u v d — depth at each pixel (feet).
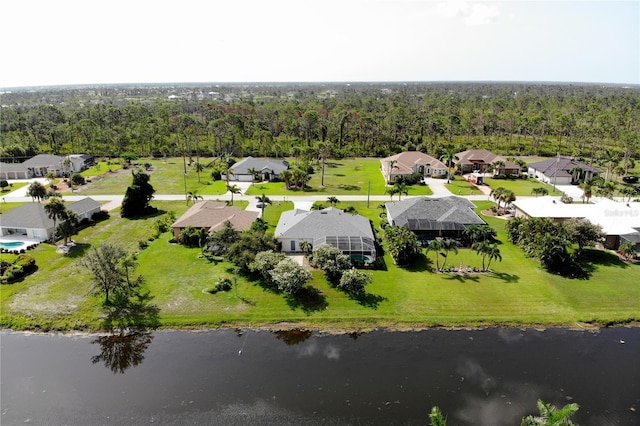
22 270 176.14
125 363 127.95
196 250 205.05
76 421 105.60
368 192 309.83
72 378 121.29
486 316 151.23
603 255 199.82
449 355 131.75
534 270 184.65
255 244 179.42
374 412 108.27
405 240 187.01
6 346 135.95
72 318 148.66
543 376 122.83
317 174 385.29
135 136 483.92
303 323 147.43
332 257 172.86
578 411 110.11
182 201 292.20
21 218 222.48
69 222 207.10
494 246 184.34
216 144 484.33
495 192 264.93
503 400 113.29
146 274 179.32
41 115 595.06
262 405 110.32
